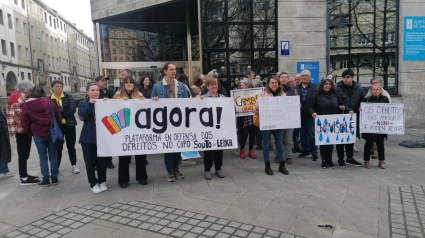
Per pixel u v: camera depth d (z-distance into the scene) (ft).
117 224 12.02
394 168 18.85
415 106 31.60
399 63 34.45
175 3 37.76
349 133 18.86
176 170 17.31
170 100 16.26
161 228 11.59
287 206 13.30
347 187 15.57
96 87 15.40
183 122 16.51
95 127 15.48
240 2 31.81
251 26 31.83
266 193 14.82
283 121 17.66
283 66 31.89
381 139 18.79
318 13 31.81
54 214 13.03
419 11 33.94
